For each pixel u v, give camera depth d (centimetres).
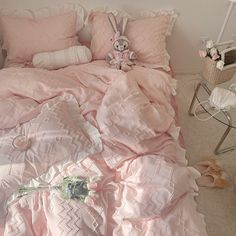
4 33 187
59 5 195
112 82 162
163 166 119
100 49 190
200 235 104
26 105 148
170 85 173
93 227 105
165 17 195
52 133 130
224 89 164
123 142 130
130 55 184
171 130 145
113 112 140
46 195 116
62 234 102
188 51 231
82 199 112
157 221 105
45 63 182
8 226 105
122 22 188
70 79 168
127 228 104
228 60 173
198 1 200
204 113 209
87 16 195
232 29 220
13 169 119
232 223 153
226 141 194
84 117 149
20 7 192
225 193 166
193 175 125
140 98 147
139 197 110
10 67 175
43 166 124
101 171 123
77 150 130
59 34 187
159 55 191
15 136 131
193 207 114
